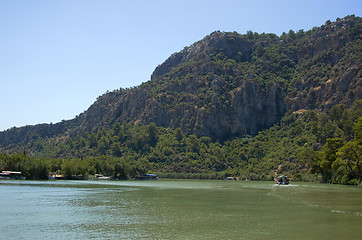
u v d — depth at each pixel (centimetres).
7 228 5141
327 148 17025
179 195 10331
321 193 10831
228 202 8356
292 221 5625
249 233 4775
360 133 13912
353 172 15538
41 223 5534
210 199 9112
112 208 7262
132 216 6219
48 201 8412
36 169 19575
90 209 7094
